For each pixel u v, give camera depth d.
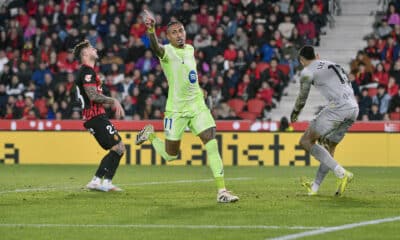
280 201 27.12
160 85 55.84
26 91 58.19
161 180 37.41
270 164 49.28
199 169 45.66
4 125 51.91
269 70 55.62
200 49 58.53
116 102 30.53
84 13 61.88
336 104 28.36
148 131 28.69
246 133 49.50
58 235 20.38
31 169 46.09
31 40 61.72
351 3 60.84
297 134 49.00
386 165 48.62
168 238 19.84
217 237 19.91
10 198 28.50
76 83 31.08
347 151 49.00
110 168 31.02
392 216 23.52
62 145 51.38
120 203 26.80
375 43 56.34
